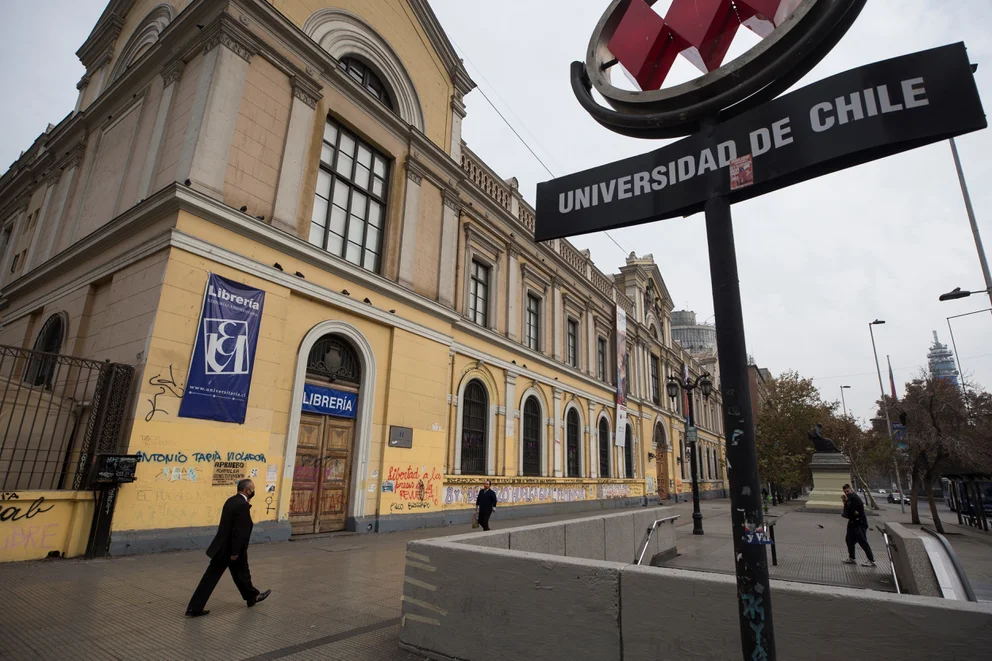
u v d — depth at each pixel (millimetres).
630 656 3562
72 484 8961
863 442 35062
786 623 3166
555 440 22625
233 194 10828
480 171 20234
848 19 2471
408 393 14484
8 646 4430
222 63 10992
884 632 2908
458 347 17375
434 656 4387
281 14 11984
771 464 31812
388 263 14539
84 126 15656
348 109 13836
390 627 5238
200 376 9766
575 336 26641
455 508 16109
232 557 5656
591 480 24953
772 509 28312
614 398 29078
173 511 9117
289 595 6410
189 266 9883
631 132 3092
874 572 9539
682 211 2762
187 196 9836
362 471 12922
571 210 3127
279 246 11477
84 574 7027
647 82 3141
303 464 11789
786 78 2641
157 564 7840
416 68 16703
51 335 12773
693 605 3424
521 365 20828
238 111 11133
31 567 7289
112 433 8812
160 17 14570
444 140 17734
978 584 8211
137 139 12797
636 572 3666
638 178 2908
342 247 13477
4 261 18141
